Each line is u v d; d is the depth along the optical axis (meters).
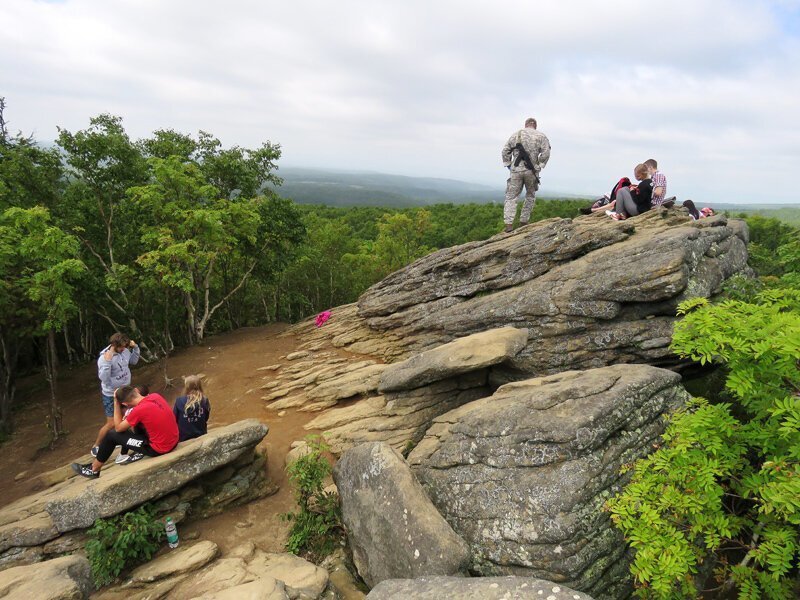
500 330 10.33
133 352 10.99
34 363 23.19
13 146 18.62
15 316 14.55
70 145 17.78
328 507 8.05
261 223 21.70
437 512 6.83
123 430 8.23
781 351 4.64
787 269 10.43
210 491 8.64
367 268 40.53
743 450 5.46
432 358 10.21
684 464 5.50
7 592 5.43
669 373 8.12
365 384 12.48
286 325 23.55
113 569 6.94
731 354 5.25
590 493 6.40
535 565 6.21
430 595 4.85
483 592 4.73
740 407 8.71
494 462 7.25
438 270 14.89
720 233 11.32
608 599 6.21
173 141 21.70
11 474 12.10
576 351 10.36
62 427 14.28
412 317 14.74
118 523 7.39
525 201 15.91
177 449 8.26
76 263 12.50
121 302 20.14
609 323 10.23
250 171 22.83
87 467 8.64
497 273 12.86
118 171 18.58
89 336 23.95
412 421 10.45
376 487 7.29
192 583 6.59
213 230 17.55
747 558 5.54
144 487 7.54
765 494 4.68
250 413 13.38
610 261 10.57
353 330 17.42
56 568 5.99
